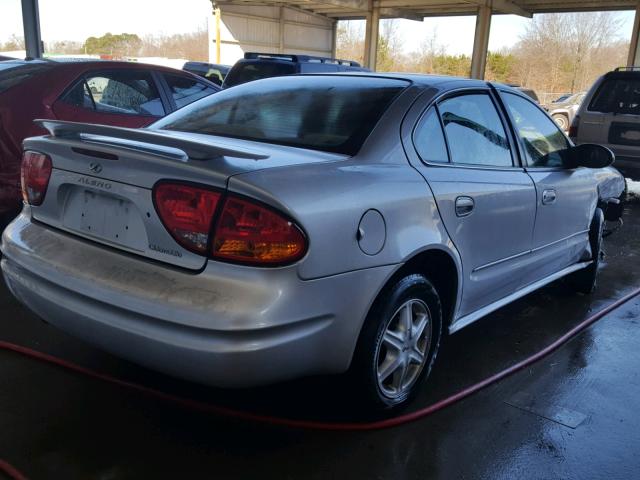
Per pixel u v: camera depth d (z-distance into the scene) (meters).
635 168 8.66
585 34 45.03
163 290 2.23
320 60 11.66
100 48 49.81
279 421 2.77
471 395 3.18
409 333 2.85
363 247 2.43
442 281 3.12
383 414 2.87
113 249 2.45
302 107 3.09
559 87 46.16
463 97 3.37
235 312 2.12
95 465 2.46
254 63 10.77
